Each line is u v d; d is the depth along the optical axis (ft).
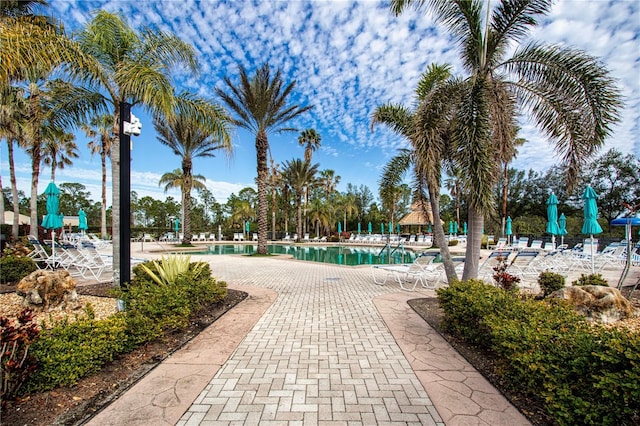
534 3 15.72
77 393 7.85
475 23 17.15
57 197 28.99
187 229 69.05
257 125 48.42
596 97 15.19
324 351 10.96
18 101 32.73
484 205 15.56
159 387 8.30
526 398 7.75
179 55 20.58
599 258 33.50
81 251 24.59
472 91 16.01
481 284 13.07
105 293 18.81
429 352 10.87
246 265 36.83
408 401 7.77
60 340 8.25
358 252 67.36
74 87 19.98
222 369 9.48
